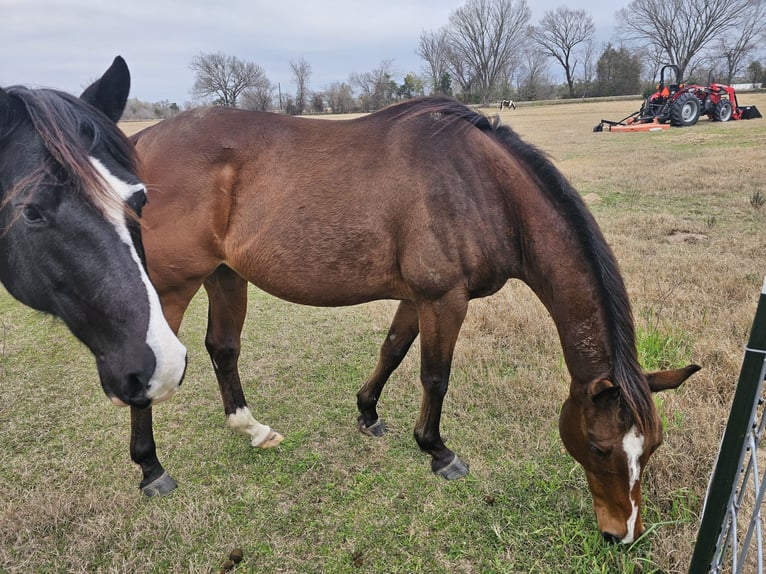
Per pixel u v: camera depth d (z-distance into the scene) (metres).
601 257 2.05
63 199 1.48
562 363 3.40
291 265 2.40
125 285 1.53
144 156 2.42
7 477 2.64
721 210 6.76
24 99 1.57
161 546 2.20
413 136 2.33
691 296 4.18
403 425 3.05
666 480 2.38
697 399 2.91
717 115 18.33
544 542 2.16
